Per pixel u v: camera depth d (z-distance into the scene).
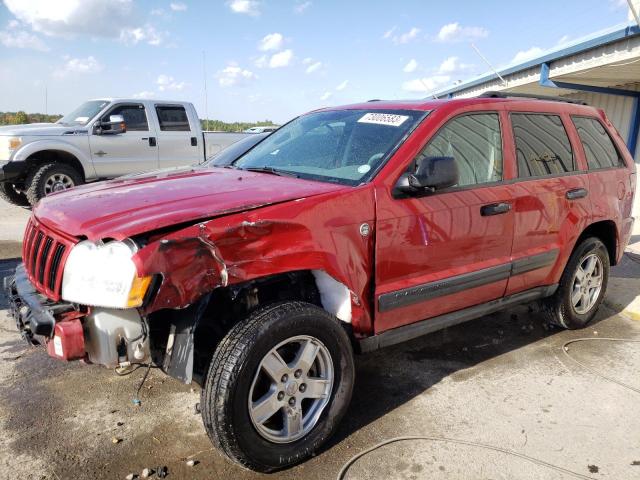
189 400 3.54
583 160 4.61
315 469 2.88
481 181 3.74
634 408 3.56
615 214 4.87
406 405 3.54
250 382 2.62
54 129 10.15
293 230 2.77
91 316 2.57
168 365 2.68
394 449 3.06
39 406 3.41
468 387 3.79
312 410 2.95
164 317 2.81
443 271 3.50
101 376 3.83
